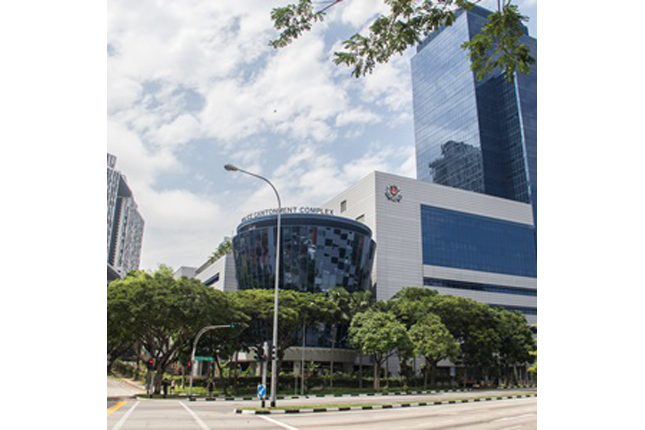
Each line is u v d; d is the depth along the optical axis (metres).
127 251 190.12
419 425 17.12
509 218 89.81
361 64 11.77
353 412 23.67
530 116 106.38
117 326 37.09
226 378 53.28
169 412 22.33
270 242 64.50
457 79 114.25
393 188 78.81
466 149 109.00
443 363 74.94
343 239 65.81
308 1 10.88
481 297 82.00
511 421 18.81
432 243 79.94
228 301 43.88
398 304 58.31
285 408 23.75
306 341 63.12
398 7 10.48
